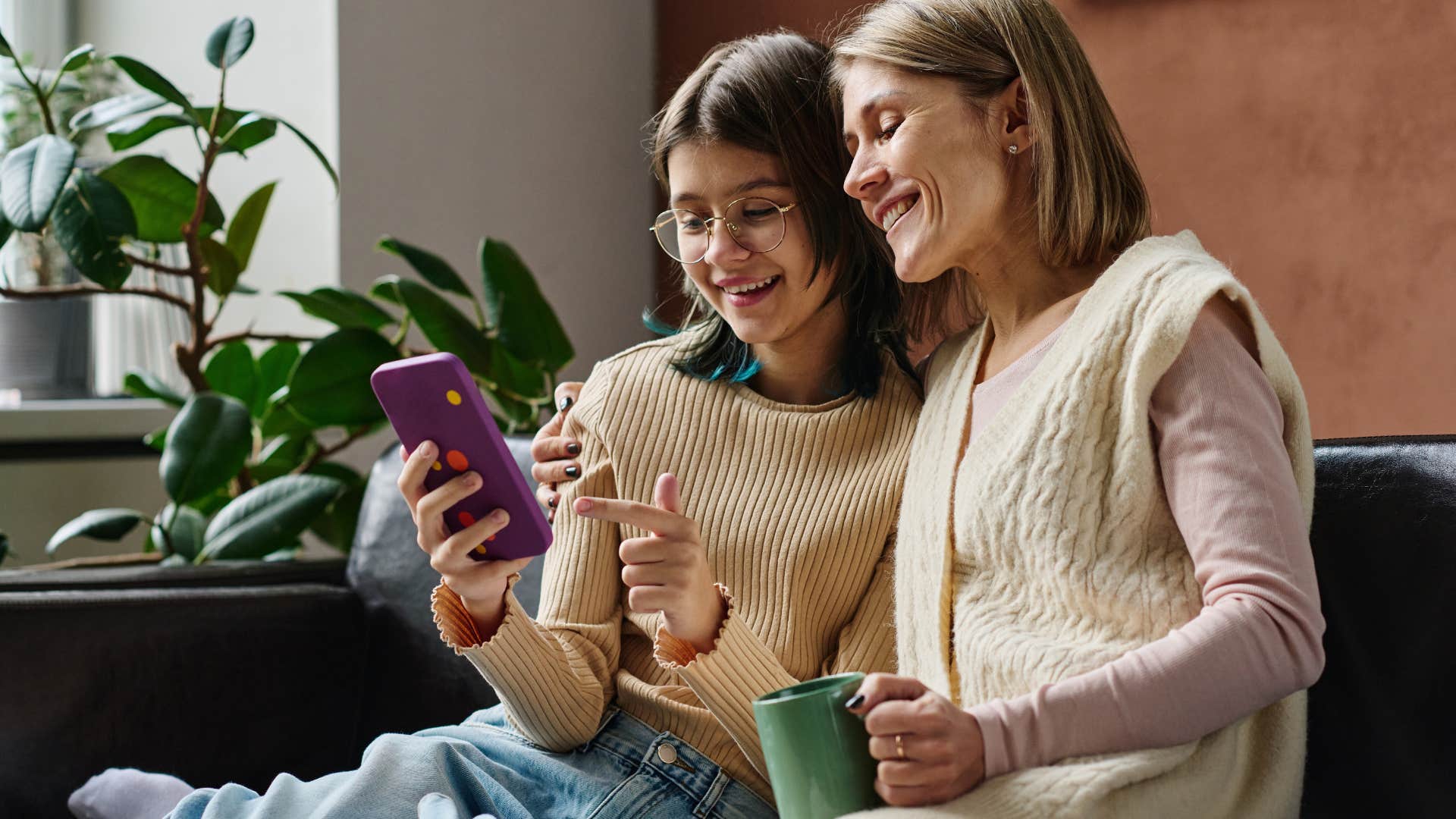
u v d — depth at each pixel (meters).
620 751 1.11
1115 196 0.99
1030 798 0.77
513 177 2.74
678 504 0.99
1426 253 1.79
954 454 1.01
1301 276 1.92
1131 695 0.79
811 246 1.15
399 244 2.06
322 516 2.23
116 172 2.00
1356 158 1.85
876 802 0.81
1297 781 0.88
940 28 0.99
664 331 1.33
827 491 1.14
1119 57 2.11
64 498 2.54
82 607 1.42
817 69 1.16
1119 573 0.87
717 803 1.07
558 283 2.81
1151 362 0.86
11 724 1.38
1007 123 0.99
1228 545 0.81
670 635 1.01
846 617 1.14
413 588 1.55
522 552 1.01
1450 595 0.91
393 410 0.97
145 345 2.70
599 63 2.88
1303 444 0.91
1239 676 0.78
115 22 2.87
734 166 1.14
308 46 2.58
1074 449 0.89
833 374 1.21
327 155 2.54
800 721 0.81
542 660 1.09
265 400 2.29
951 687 0.96
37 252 2.67
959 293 1.19
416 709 1.51
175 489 1.86
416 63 2.60
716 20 2.78
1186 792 0.81
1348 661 0.96
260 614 1.50
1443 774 0.90
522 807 1.06
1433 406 1.78
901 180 1.00
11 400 2.66
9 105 2.63
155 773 1.41
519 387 2.10
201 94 2.75
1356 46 1.85
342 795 0.97
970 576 0.97
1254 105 1.96
